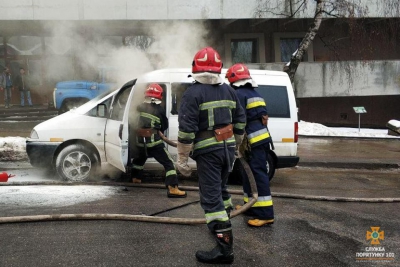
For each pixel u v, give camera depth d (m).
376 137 13.30
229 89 3.53
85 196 5.11
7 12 13.14
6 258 3.23
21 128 11.38
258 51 17.30
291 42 17.66
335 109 17.61
